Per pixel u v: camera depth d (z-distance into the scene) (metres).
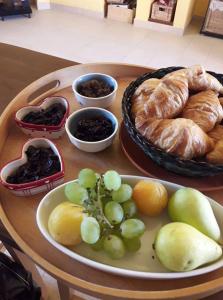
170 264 0.27
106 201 0.32
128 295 0.27
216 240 0.30
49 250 0.31
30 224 0.33
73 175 0.38
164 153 0.34
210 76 0.44
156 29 1.63
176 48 1.48
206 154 0.37
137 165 0.39
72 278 0.28
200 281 0.29
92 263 0.28
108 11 1.70
